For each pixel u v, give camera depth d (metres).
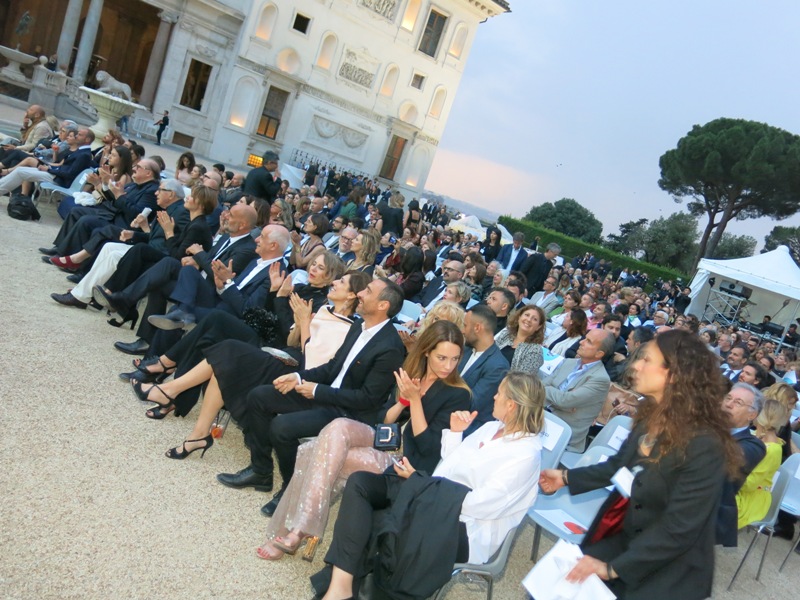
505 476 3.11
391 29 33.12
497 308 6.00
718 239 43.47
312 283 5.31
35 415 4.06
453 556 2.96
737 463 2.60
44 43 30.39
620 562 2.58
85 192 8.14
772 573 5.59
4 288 6.02
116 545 3.17
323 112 32.25
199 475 4.09
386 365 4.02
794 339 20.66
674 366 2.65
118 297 5.70
